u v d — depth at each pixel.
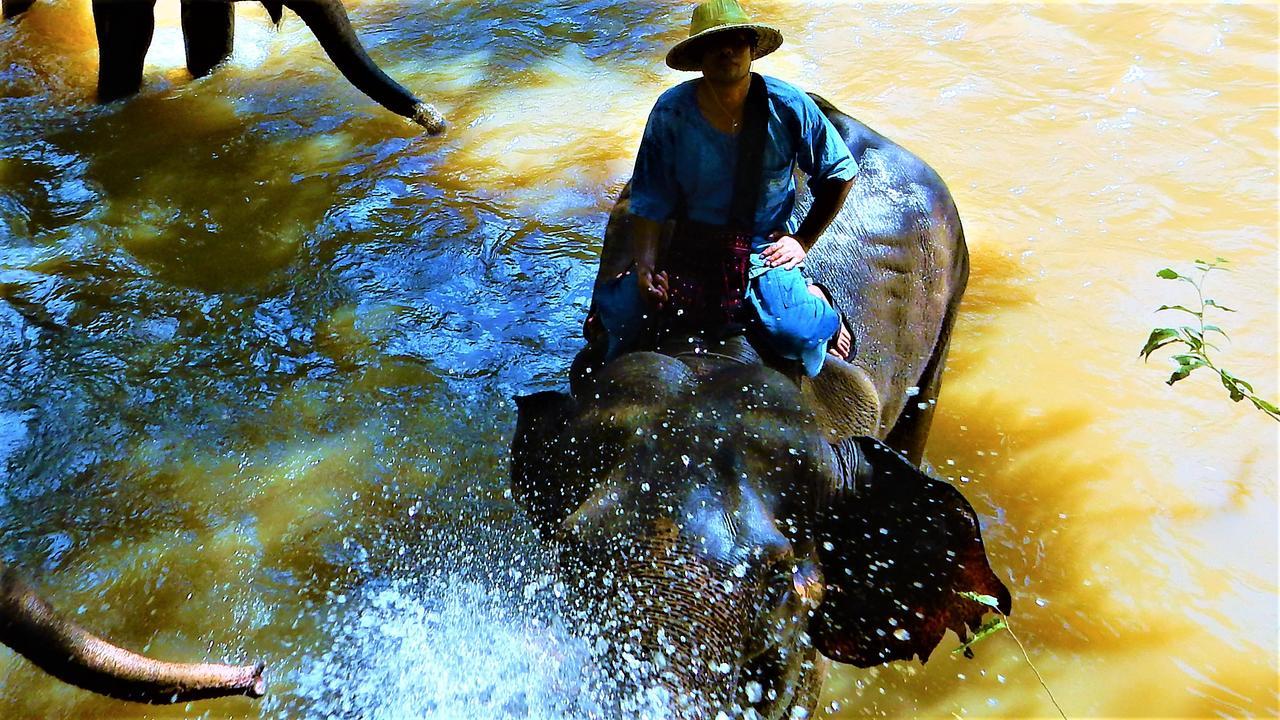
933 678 3.40
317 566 3.86
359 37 8.10
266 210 6.00
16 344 5.00
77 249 5.70
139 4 6.89
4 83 7.41
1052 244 5.52
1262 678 3.38
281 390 4.72
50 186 6.29
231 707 3.35
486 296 5.25
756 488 2.82
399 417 4.54
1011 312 5.05
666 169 3.26
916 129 6.56
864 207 3.95
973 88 7.00
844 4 8.27
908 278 3.93
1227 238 5.52
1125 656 3.46
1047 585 3.72
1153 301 5.08
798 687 2.96
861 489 2.96
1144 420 4.40
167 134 6.83
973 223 5.68
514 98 7.11
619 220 4.05
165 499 4.19
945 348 4.20
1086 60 7.32
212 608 3.71
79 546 3.99
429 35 8.06
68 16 8.34
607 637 2.67
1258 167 6.08
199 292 5.36
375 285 5.35
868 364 3.66
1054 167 6.16
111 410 4.63
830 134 3.28
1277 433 4.30
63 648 2.53
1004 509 4.02
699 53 3.09
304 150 6.60
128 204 6.10
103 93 7.18
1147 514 3.97
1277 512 3.96
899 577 2.96
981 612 3.02
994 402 4.54
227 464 4.34
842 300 3.70
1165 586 3.70
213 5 7.36
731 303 3.29
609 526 2.76
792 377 3.28
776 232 3.41
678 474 2.80
